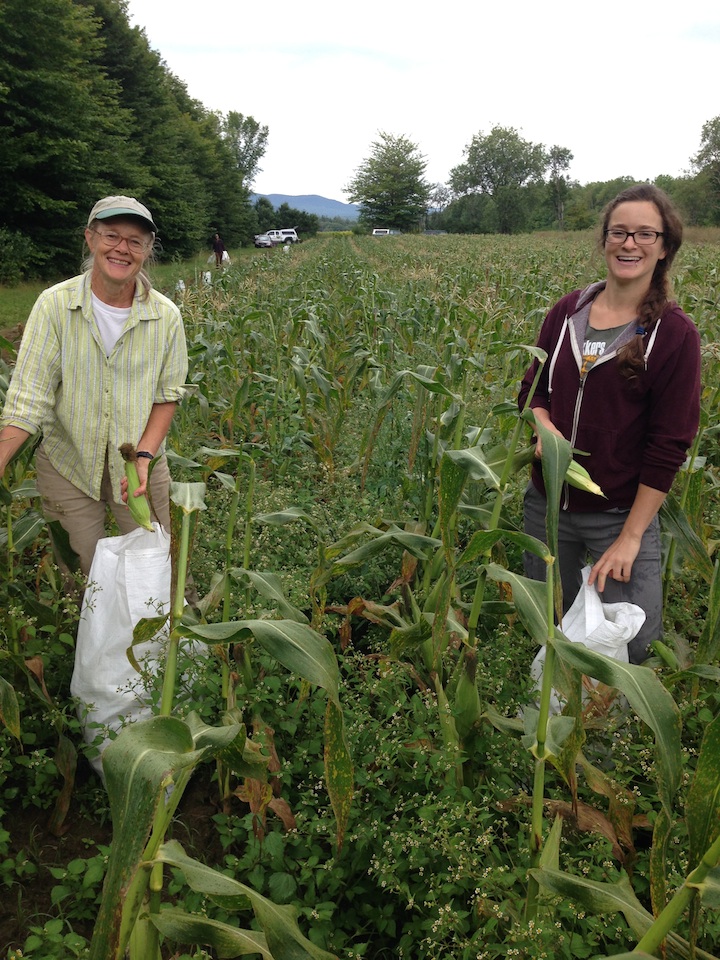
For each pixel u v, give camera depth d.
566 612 3.26
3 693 2.55
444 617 2.61
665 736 1.85
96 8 38.06
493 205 102.81
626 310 2.99
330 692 1.90
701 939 2.22
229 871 2.45
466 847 2.25
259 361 7.91
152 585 2.82
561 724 2.24
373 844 2.42
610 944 2.18
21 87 25.86
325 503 5.19
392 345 8.16
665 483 2.89
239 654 2.85
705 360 6.72
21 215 26.94
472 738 2.77
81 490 3.37
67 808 2.70
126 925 1.67
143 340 3.17
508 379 6.21
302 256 35.75
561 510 3.22
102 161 31.05
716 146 67.19
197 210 44.00
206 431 6.39
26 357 3.05
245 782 2.48
